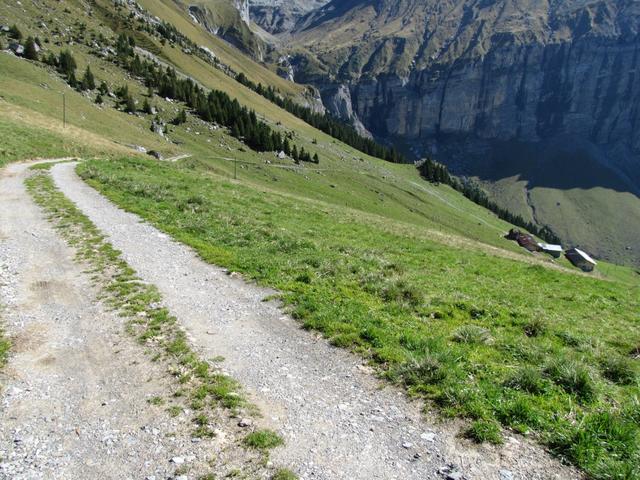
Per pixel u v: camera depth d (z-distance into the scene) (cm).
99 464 684
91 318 1216
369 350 1109
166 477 660
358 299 1479
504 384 964
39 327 1148
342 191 15125
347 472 689
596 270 15212
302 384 949
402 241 3059
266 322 1266
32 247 1800
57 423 778
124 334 1133
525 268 2806
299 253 2022
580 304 2033
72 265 1633
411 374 976
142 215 2447
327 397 904
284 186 13175
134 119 13062
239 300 1419
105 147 7206
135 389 897
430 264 2389
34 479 644
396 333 1205
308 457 719
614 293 2478
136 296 1373
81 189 3120
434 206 17850
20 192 2858
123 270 1602
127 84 16225
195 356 1037
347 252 2236
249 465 692
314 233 2716
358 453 736
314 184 14788
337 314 1317
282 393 909
